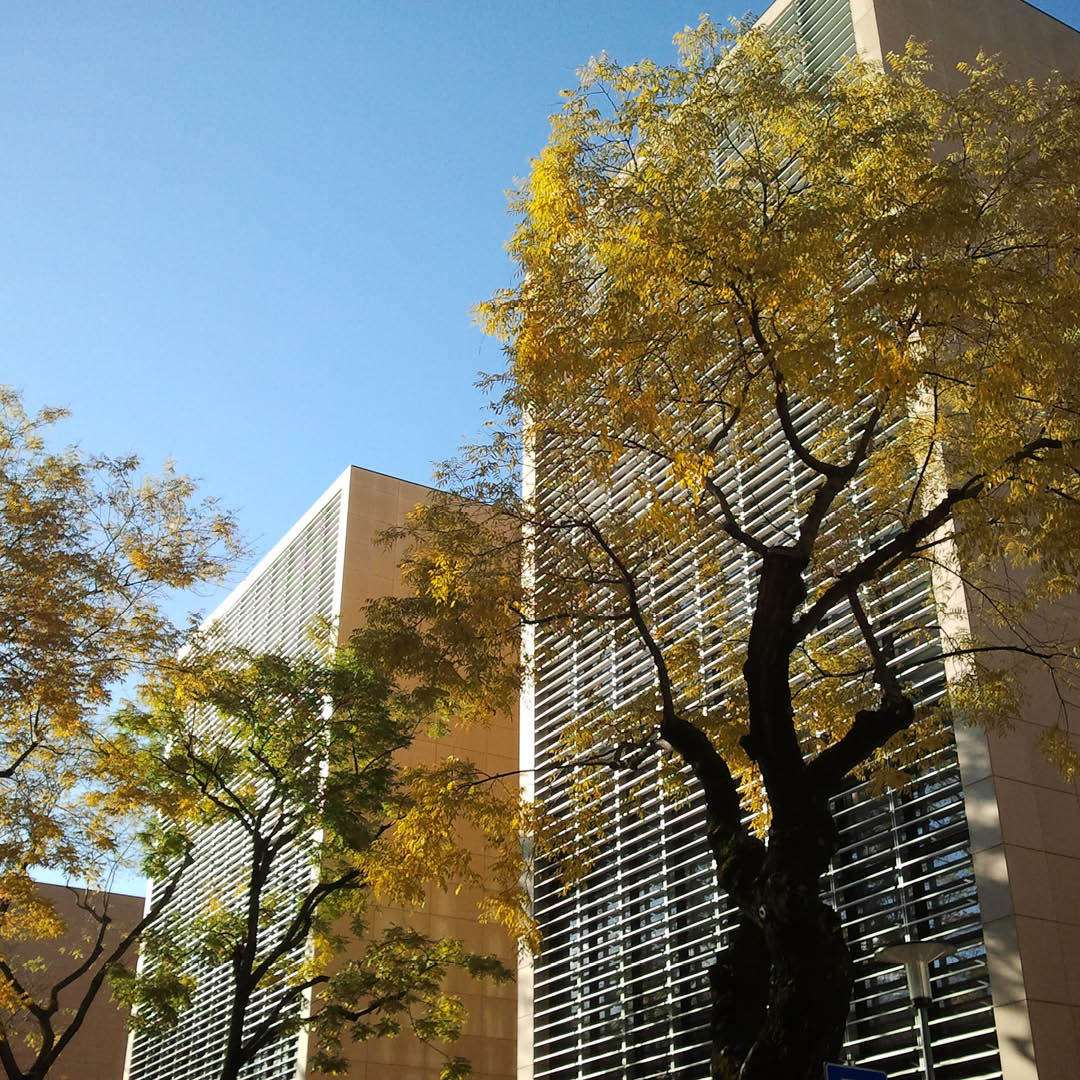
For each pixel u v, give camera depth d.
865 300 11.05
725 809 11.77
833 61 25.02
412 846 13.87
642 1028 21.95
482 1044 34.19
